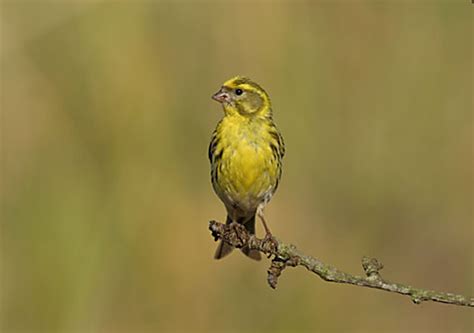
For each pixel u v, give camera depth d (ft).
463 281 44.80
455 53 47.24
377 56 46.88
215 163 34.09
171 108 46.50
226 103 33.60
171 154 46.34
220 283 45.03
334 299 44.34
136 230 45.42
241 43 46.26
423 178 46.03
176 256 45.24
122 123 46.34
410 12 47.19
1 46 46.01
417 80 46.80
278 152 33.96
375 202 45.93
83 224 45.29
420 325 43.86
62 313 44.27
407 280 44.98
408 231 45.73
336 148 46.26
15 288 44.47
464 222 45.50
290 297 44.39
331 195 45.98
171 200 45.91
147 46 46.60
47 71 46.70
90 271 44.78
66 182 45.93
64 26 46.70
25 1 46.55
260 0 46.42
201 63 46.50
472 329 43.93
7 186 45.83
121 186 45.93
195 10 46.62
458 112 46.75
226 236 27.84
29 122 46.42
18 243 45.09
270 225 45.34
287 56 46.34
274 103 46.16
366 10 46.93
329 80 46.55
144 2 46.78
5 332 43.96
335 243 45.39
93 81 46.68
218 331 44.34
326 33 46.68
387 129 46.44
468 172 45.98
